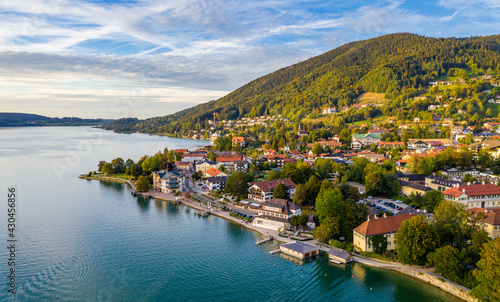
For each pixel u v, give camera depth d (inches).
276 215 5698.8
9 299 3403.1
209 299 3467.0
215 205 6904.5
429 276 3708.2
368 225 4372.5
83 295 3491.6
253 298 3486.7
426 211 5620.1
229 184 7219.5
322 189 6186.0
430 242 3804.1
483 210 4909.0
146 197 7790.4
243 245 4820.4
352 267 4089.6
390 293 3567.9
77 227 5462.6
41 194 7509.8
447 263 3555.6
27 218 5836.6
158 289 3624.5
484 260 3132.4
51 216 5989.2
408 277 3838.6
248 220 5861.2
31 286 3646.7
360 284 3735.2
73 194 7770.7
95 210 6486.2
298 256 4394.7
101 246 4709.6
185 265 4180.6
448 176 7613.2
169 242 4913.9
